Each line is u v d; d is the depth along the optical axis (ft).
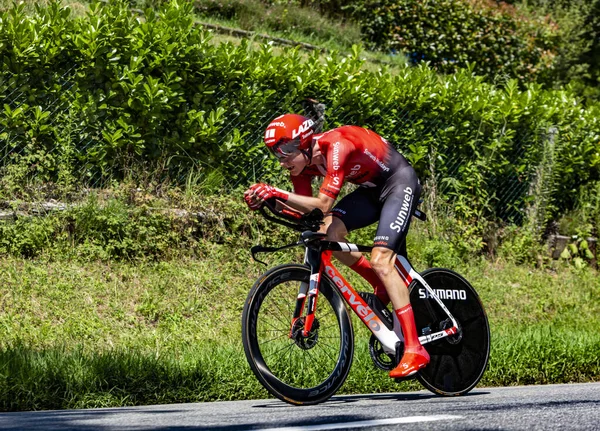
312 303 21.44
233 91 40.42
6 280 32.27
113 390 21.93
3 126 36.04
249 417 17.51
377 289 23.52
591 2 73.41
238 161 40.73
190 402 22.75
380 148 22.54
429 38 72.18
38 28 36.40
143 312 32.76
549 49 79.87
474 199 47.55
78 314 31.45
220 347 28.27
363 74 43.86
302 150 21.81
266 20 66.28
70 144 36.99
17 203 34.86
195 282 35.55
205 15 63.52
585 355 30.68
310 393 21.20
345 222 22.75
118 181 38.32
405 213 22.50
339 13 73.82
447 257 42.86
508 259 46.26
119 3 39.27
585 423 16.24
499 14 75.72
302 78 41.86
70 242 35.29
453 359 23.86
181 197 38.42
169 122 39.09
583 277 46.65
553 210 51.31
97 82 37.65
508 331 34.78
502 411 17.88
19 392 20.75
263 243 39.14
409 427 15.49
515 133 49.11
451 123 46.88
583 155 51.93
